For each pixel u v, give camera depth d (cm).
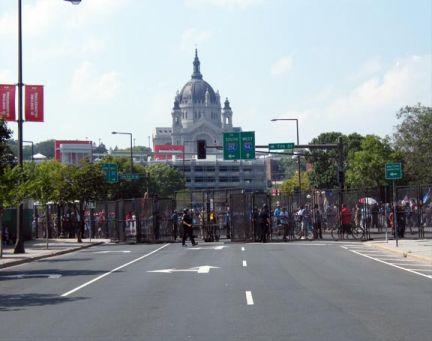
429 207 4175
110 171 7381
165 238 4975
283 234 4681
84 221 5925
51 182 4622
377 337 1092
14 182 3409
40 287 2016
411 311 1377
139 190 10912
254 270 2375
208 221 4859
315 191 4822
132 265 2750
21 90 3578
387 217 4294
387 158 8419
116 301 1617
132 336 1145
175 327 1226
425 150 7606
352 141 10406
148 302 1582
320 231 4666
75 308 1514
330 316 1320
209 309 1441
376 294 1662
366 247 3725
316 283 1933
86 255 3600
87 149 18262
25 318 1384
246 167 19888
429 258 2694
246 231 4653
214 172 19600
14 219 4884
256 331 1163
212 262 2770
